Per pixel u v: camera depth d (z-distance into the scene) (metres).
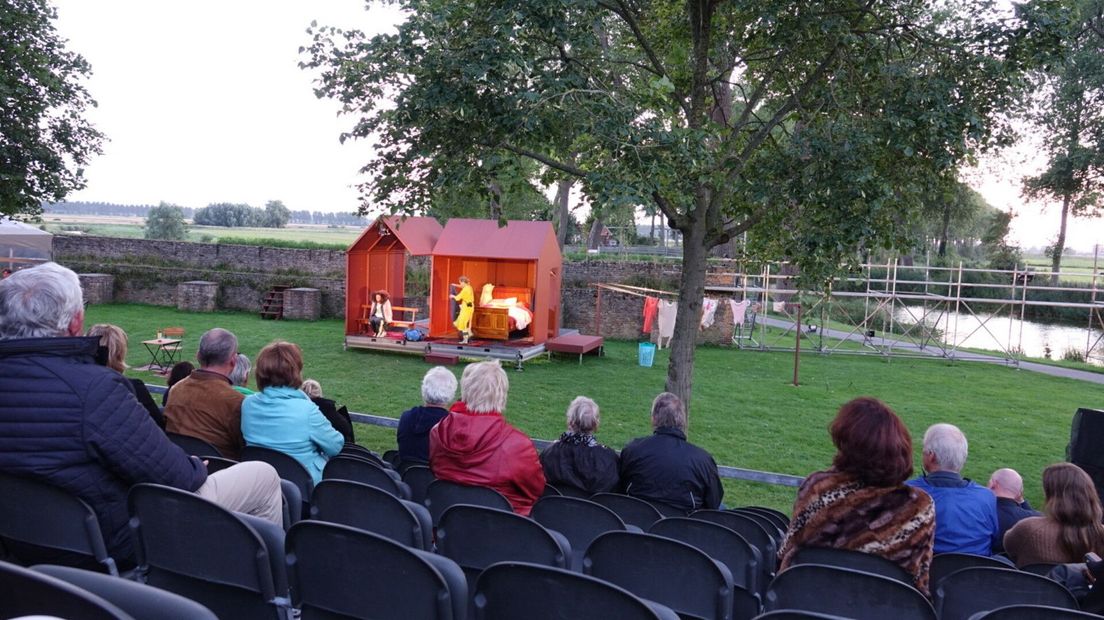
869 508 3.15
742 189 10.06
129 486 2.67
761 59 11.17
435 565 2.59
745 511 6.19
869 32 10.19
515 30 8.73
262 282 30.58
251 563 2.53
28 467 2.47
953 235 54.09
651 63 11.64
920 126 9.41
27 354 2.50
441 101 8.70
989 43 9.60
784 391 18.20
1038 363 26.12
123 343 5.14
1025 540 4.64
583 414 5.69
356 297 22.02
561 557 3.27
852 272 10.34
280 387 4.82
